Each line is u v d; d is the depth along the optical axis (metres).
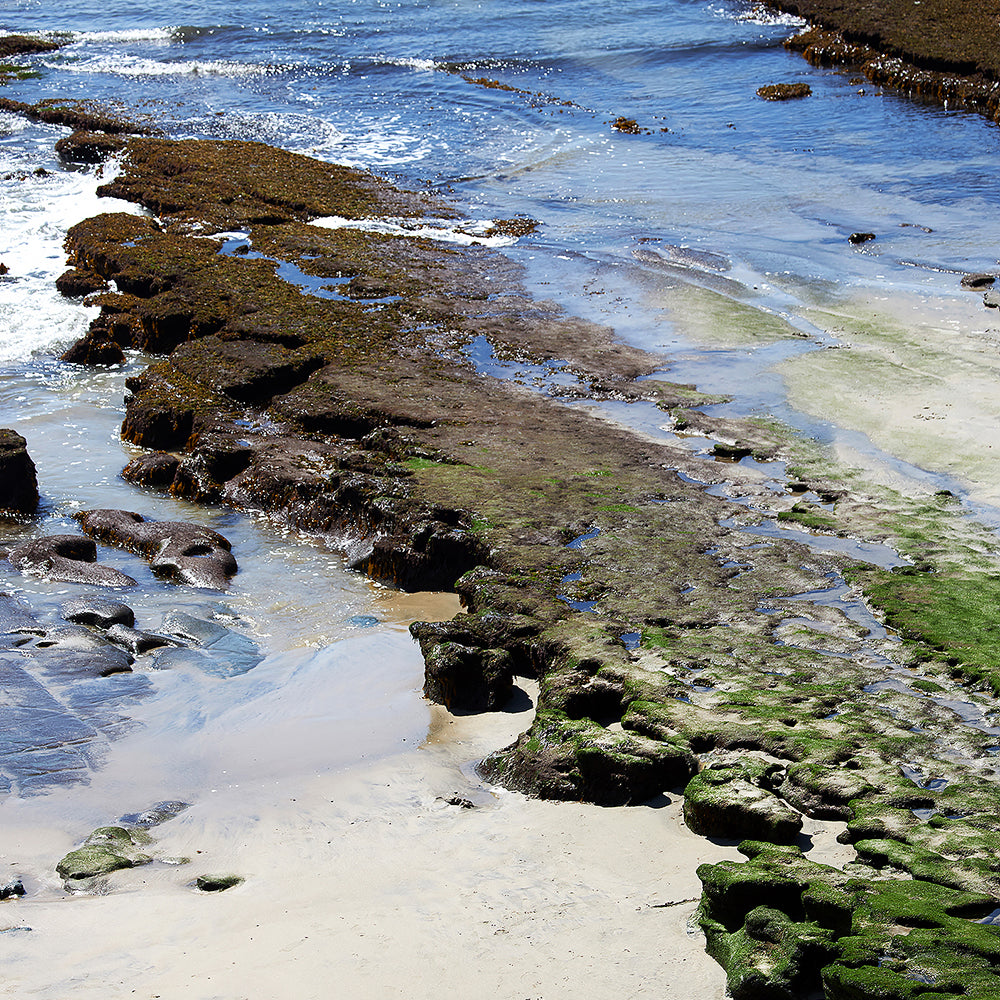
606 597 14.27
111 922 9.11
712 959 8.19
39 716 12.84
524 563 15.09
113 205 32.12
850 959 7.50
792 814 9.56
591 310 25.33
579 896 9.09
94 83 45.59
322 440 19.83
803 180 33.84
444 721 12.73
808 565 15.02
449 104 43.28
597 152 37.66
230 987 8.03
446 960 8.24
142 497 19.08
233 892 9.56
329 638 14.81
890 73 42.62
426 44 51.94
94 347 23.80
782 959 7.74
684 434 19.47
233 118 40.88
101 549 17.39
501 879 9.41
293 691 13.47
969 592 14.13
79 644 14.37
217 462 19.20
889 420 19.47
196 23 56.50
